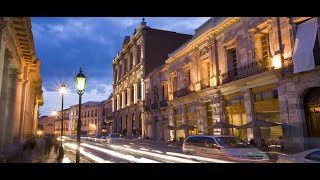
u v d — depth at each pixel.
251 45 23.58
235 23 25.80
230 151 14.45
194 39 32.06
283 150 19.33
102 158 17.41
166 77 41.84
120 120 64.81
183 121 35.47
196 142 17.53
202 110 30.89
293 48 19.39
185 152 18.44
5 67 14.77
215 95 28.30
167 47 53.41
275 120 21.12
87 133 92.75
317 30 18.08
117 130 66.50
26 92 23.70
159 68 43.25
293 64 18.98
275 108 21.14
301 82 18.70
